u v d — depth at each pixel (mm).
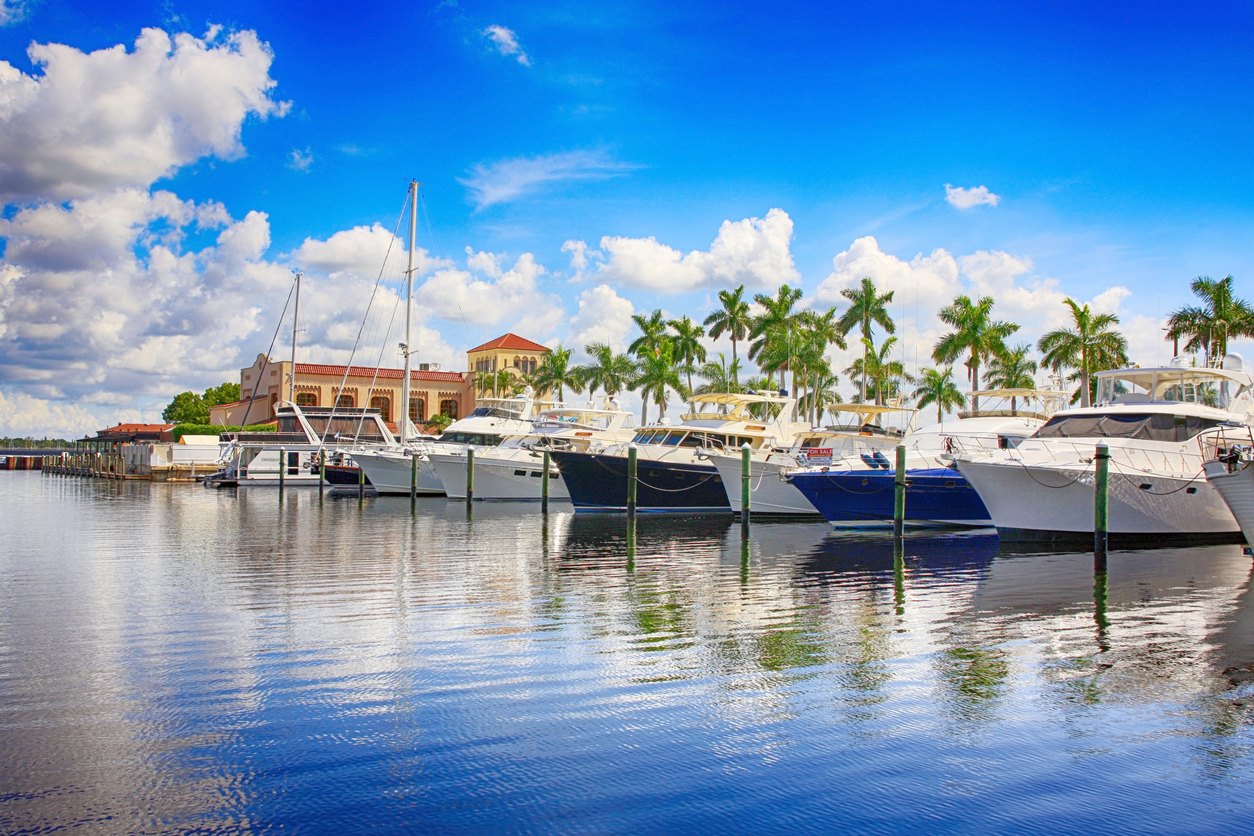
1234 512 19688
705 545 24703
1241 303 49594
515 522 32375
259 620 13438
